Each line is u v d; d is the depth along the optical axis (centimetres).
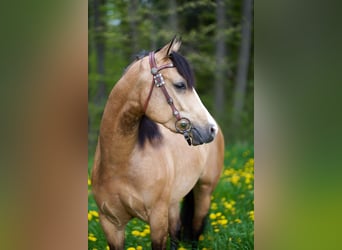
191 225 465
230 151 873
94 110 1020
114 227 354
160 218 343
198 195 457
